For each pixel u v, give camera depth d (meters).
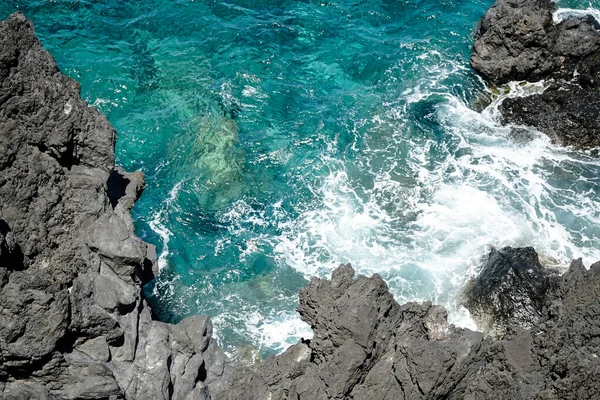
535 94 36.28
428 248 30.27
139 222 30.77
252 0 42.16
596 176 33.31
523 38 36.47
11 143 20.36
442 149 34.56
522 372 21.31
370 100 36.88
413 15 41.97
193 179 32.62
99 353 21.00
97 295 21.39
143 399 21.62
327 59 39.03
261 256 29.94
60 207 21.56
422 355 20.73
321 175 33.16
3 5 39.88
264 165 33.41
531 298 27.08
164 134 34.28
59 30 38.94
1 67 20.14
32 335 18.91
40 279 19.02
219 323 27.42
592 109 34.84
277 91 36.88
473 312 27.77
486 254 29.88
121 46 38.53
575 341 21.64
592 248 30.28
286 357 23.25
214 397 23.75
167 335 23.03
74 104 22.25
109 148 23.03
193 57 38.25
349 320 21.03
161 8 41.03
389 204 32.09
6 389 19.45
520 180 33.06
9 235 19.20
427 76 38.28
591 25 36.69
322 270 29.50
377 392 21.02
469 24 41.41
